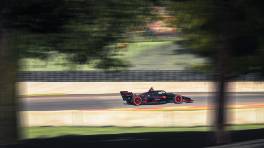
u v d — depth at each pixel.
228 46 39.59
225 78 41.16
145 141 43.75
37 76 186.88
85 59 42.88
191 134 51.97
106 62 43.31
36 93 184.88
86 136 50.69
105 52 42.59
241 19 38.09
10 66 38.16
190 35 39.94
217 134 41.44
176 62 49.97
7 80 38.09
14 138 38.78
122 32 40.84
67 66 44.75
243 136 45.34
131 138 47.56
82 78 188.88
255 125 96.94
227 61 40.28
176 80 189.00
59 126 98.62
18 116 39.19
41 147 39.56
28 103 156.12
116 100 164.12
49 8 37.69
